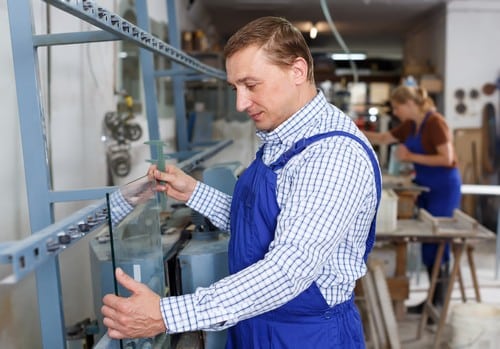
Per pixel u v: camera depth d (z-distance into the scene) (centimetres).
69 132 194
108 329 95
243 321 127
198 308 94
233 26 758
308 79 114
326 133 111
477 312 280
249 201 121
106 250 115
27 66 102
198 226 159
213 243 150
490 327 268
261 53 105
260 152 129
